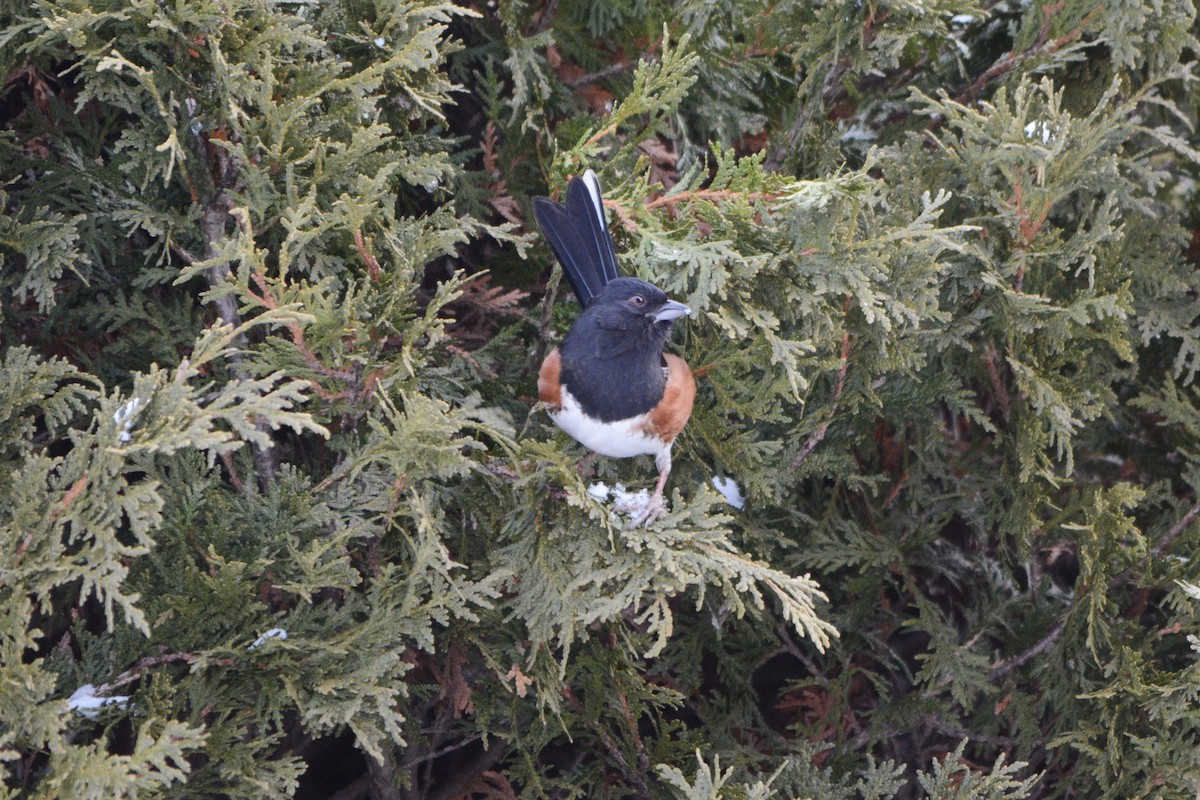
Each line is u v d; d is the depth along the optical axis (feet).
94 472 13.39
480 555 18.44
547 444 15.84
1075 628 22.00
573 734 20.80
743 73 24.18
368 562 17.12
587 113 21.48
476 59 23.29
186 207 18.22
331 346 15.39
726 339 18.66
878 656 24.41
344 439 16.52
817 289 17.49
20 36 17.15
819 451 21.65
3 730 13.78
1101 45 24.54
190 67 15.84
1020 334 21.22
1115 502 20.94
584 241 18.20
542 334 20.63
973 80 26.53
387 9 17.24
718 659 24.11
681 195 18.07
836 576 25.36
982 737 23.68
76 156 17.65
